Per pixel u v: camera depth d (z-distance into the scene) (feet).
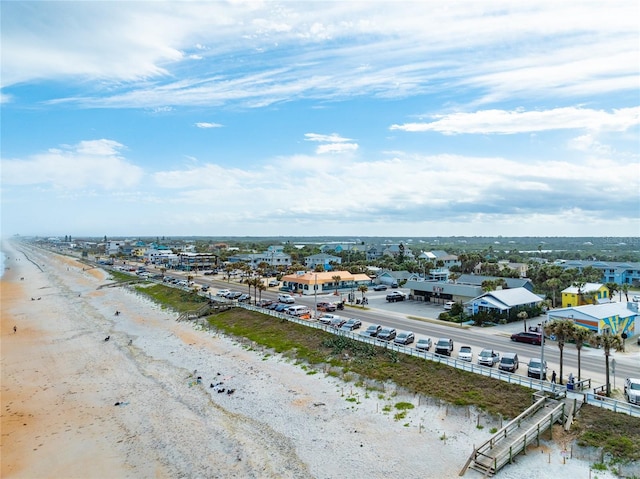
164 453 105.81
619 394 120.78
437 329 204.95
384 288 349.61
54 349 201.77
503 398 119.24
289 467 97.19
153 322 256.93
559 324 124.88
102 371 168.55
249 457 101.96
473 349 168.35
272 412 125.49
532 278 360.28
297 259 579.07
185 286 366.22
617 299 299.99
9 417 128.57
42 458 105.19
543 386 118.73
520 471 91.71
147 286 394.52
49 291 405.59
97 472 98.43
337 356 164.55
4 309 310.65
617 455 93.15
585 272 391.65
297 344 184.24
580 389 121.70
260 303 275.80
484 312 223.51
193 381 153.58
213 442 110.11
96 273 552.41
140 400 138.92
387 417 118.52
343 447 104.63
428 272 421.18
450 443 104.17
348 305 274.77
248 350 186.29
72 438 114.93
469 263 446.60
